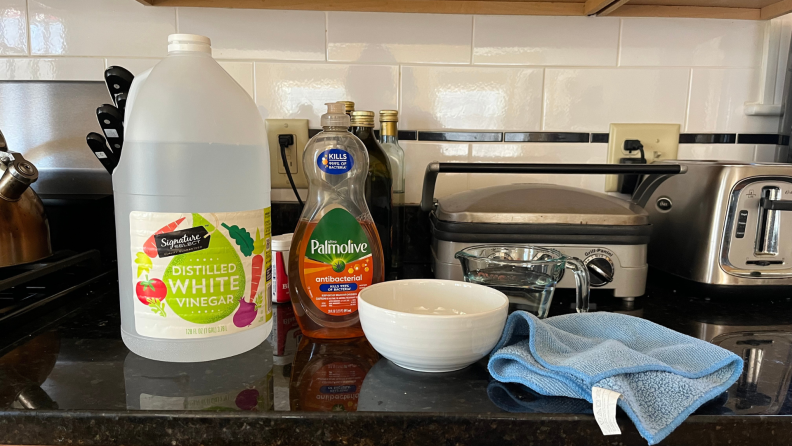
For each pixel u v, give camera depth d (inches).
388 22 34.7
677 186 29.2
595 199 28.1
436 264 28.3
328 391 16.5
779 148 36.3
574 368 15.7
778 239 26.5
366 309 17.6
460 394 16.4
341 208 21.0
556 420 14.9
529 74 35.5
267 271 20.4
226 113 19.1
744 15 34.9
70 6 33.6
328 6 33.5
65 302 26.0
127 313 19.2
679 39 35.4
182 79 18.7
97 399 15.7
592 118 36.0
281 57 34.7
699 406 15.3
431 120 35.8
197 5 33.2
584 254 26.8
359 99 35.4
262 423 14.8
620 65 35.6
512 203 27.6
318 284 21.1
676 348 17.8
